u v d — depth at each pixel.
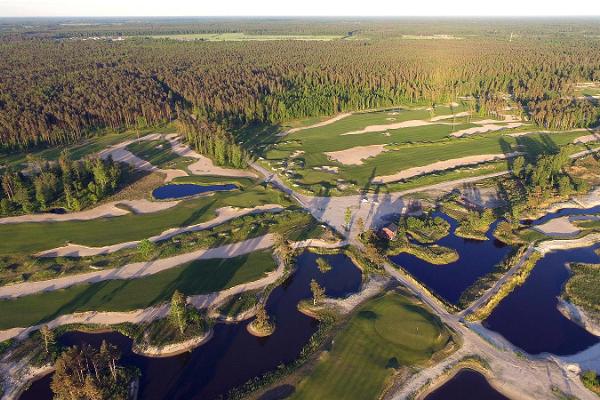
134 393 77.75
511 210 141.50
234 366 83.44
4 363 83.75
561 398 75.62
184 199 150.88
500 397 76.50
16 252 119.69
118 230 131.12
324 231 129.12
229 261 115.06
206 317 95.19
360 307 98.06
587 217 137.75
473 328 91.69
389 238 125.00
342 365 82.12
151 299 100.50
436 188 159.88
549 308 98.75
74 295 102.00
